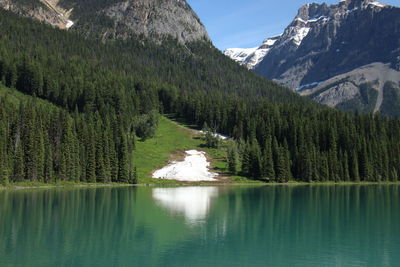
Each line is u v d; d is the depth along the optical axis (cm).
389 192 13738
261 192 13300
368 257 5628
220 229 7362
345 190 14362
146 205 9931
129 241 6372
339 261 5428
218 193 12825
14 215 8312
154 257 5531
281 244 6300
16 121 14738
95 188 14025
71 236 6625
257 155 17500
